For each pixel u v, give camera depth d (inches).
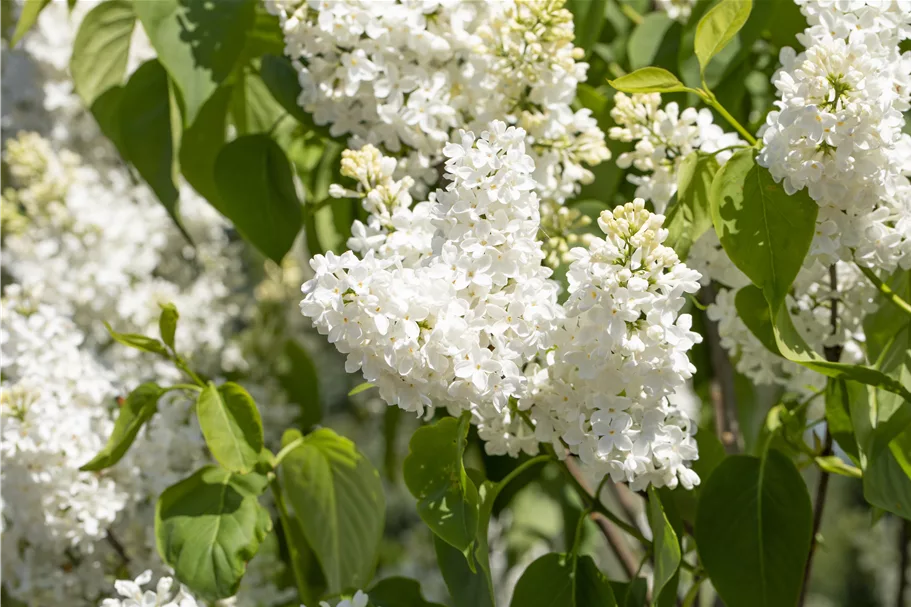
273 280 64.7
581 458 44.0
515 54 46.8
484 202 43.4
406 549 89.7
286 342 61.0
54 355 49.3
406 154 48.5
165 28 49.0
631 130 46.9
